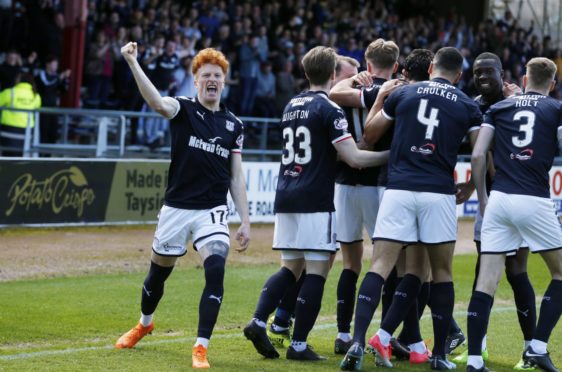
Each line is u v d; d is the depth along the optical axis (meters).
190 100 11.77
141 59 31.86
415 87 11.74
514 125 11.66
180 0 37.19
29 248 22.16
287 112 12.19
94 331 13.82
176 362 11.59
